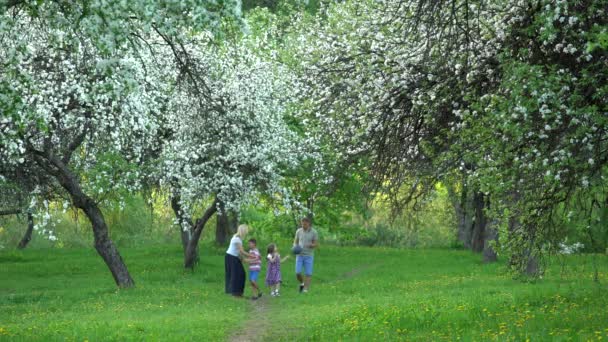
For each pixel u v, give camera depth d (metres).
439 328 12.58
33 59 19.53
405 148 16.17
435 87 14.92
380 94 15.95
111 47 10.18
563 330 10.62
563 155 11.21
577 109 10.65
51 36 12.45
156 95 22.64
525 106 10.98
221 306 19.34
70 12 10.85
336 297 20.77
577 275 24.14
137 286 24.00
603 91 10.50
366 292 22.00
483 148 12.62
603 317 11.70
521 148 12.04
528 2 12.48
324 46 19.48
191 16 10.03
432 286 22.80
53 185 23.98
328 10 25.33
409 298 18.41
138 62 20.80
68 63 19.17
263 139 27.33
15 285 26.64
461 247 52.16
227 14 9.73
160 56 22.25
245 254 22.08
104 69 11.01
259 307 19.77
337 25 20.31
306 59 21.95
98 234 23.67
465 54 13.96
